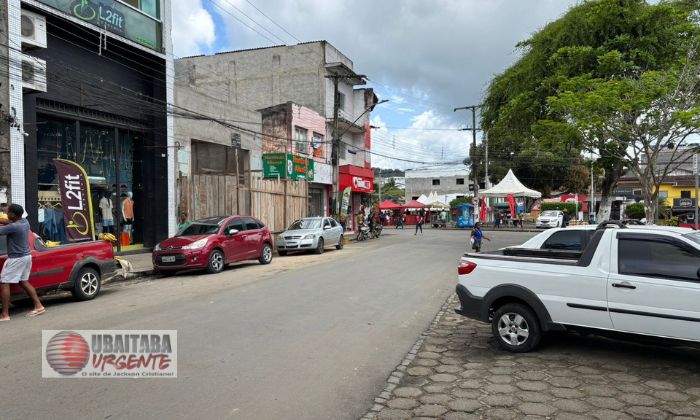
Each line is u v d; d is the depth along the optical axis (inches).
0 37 485.1
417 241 1066.1
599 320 221.9
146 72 714.8
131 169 706.8
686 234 217.8
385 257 698.8
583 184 2122.3
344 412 173.2
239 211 799.1
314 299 374.3
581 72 670.5
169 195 721.6
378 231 1227.2
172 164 729.0
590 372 215.2
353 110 1428.4
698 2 652.1
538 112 761.0
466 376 212.4
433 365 227.6
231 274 524.7
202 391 187.9
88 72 623.2
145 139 716.7
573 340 266.4
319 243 773.9
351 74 1283.2
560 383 201.9
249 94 1290.6
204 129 807.7
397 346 257.3
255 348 244.4
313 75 1242.6
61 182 484.1
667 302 206.7
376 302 370.0
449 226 1924.2
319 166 1201.4
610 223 243.8
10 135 490.9
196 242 528.1
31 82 513.0
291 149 1085.8
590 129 514.6
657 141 484.7
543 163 1951.3
